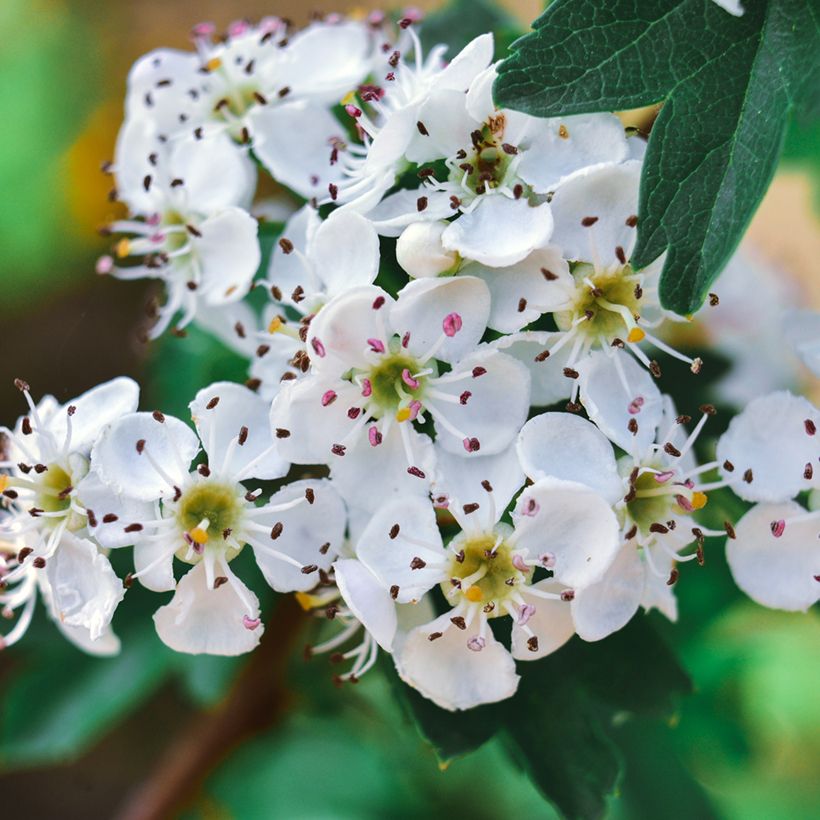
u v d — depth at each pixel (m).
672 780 0.14
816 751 0.17
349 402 0.10
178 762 0.14
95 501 0.10
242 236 0.12
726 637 0.15
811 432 0.11
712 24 0.10
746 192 0.10
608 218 0.10
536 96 0.10
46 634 0.13
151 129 0.12
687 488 0.11
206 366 0.13
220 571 0.10
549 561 0.10
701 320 0.14
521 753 0.11
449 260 0.10
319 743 0.16
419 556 0.10
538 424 0.10
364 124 0.11
